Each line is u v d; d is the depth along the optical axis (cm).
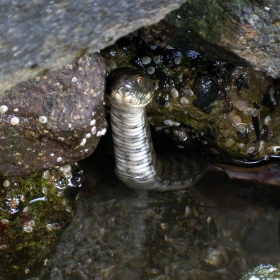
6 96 76
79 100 78
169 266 88
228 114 89
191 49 84
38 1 67
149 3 72
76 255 87
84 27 71
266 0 75
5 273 83
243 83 88
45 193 86
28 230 84
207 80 87
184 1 74
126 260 88
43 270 85
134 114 87
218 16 77
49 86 77
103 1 70
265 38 78
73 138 79
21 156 79
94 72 78
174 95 88
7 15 66
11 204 84
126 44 87
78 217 89
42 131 78
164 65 87
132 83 84
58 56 72
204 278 87
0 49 68
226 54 81
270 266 84
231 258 88
